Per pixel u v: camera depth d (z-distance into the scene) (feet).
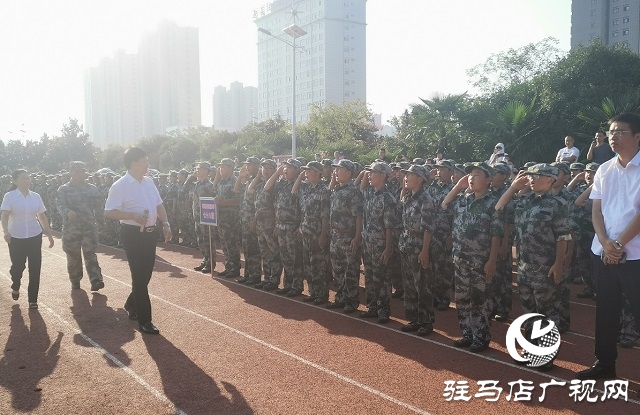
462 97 73.15
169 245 49.32
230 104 418.72
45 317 25.05
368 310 24.44
